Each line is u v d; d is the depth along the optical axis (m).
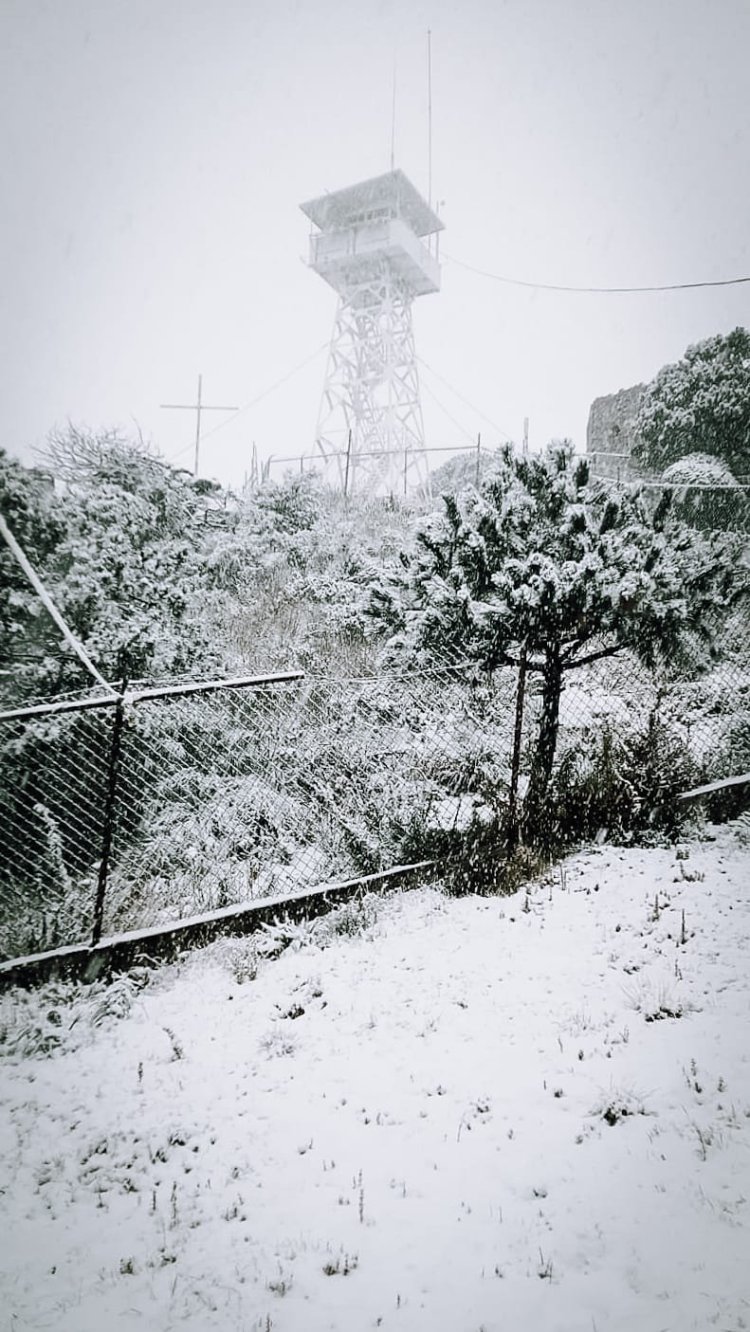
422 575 7.30
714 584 7.06
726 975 4.55
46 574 6.50
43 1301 2.68
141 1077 3.97
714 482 16.97
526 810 6.59
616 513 7.25
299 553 13.73
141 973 4.90
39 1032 4.29
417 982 4.79
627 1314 2.45
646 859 6.46
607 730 7.41
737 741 7.84
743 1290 2.48
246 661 9.55
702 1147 3.17
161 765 6.27
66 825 5.70
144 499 9.51
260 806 6.28
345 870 6.04
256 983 4.88
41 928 5.01
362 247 37.06
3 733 5.39
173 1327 2.55
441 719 6.99
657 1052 3.87
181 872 5.74
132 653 6.57
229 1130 3.57
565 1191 3.02
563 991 4.55
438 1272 2.70
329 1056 4.09
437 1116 3.55
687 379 19.64
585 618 6.67
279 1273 2.75
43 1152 3.47
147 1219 3.07
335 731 6.67
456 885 6.09
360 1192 3.09
